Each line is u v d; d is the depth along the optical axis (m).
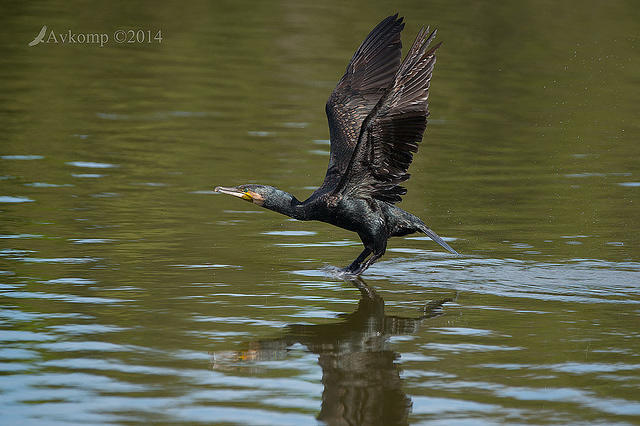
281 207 11.77
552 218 14.66
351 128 12.66
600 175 17.30
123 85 23.45
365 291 11.30
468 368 8.88
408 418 7.79
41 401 8.00
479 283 11.70
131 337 9.52
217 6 32.44
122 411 7.84
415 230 12.15
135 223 13.91
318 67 25.44
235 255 12.61
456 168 17.69
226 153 18.25
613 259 12.66
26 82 23.36
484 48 27.22
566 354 9.26
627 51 27.08
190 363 8.91
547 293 11.33
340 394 8.23
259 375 8.66
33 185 15.72
